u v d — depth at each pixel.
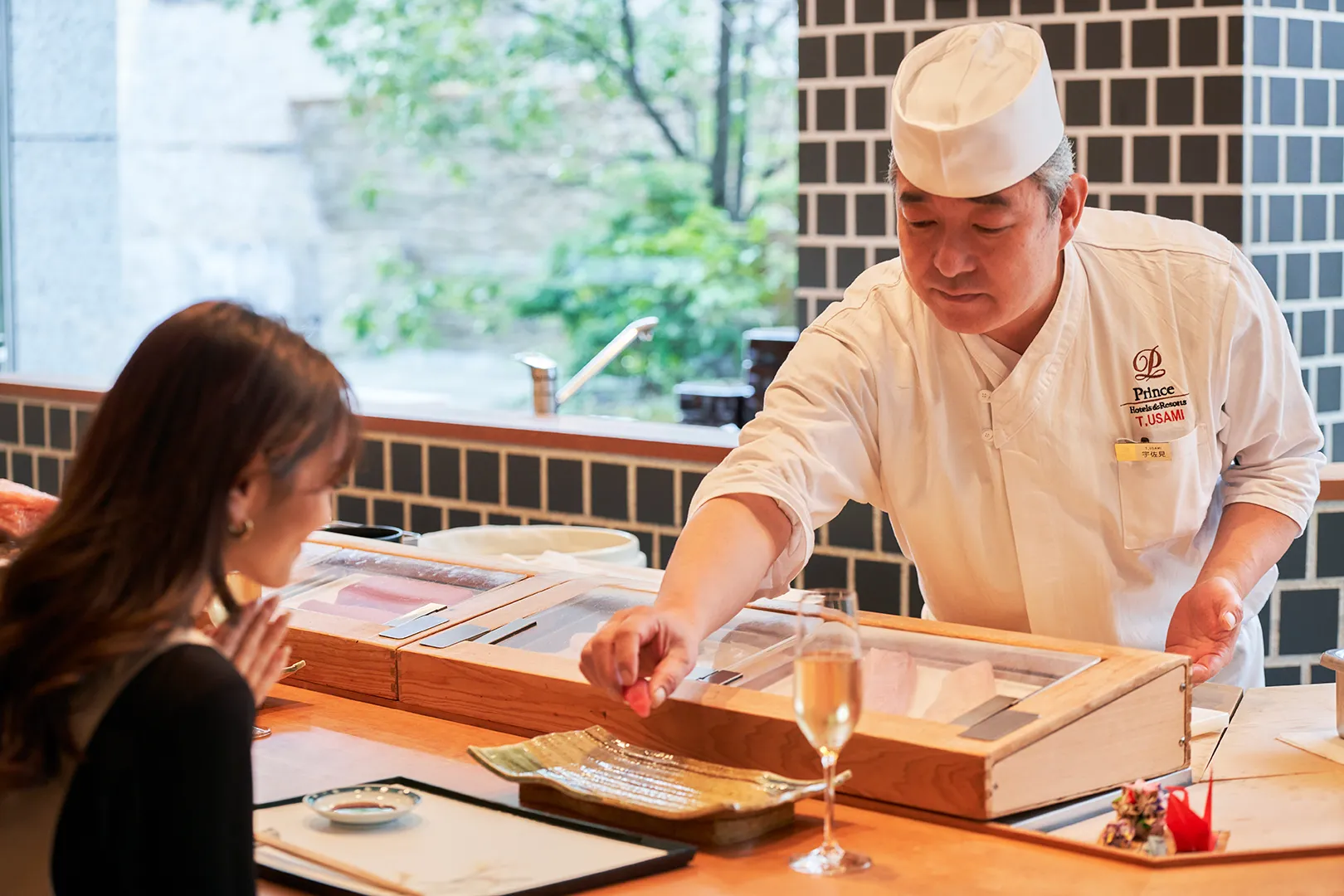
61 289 6.93
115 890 0.99
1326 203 3.28
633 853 1.22
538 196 9.49
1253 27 3.12
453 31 9.45
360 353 9.69
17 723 1.00
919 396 1.85
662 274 9.35
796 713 1.22
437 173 9.57
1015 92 1.59
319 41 9.43
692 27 9.16
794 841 1.27
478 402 9.65
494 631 1.70
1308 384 3.31
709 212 9.29
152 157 9.12
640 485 3.02
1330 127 3.26
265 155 9.44
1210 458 1.85
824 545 2.93
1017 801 1.30
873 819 1.33
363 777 1.44
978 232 1.61
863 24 3.49
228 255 9.35
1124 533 1.84
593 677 1.42
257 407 1.05
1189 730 1.46
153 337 1.07
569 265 9.49
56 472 3.87
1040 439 1.82
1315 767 1.45
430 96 9.51
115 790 0.99
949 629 1.60
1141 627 1.88
